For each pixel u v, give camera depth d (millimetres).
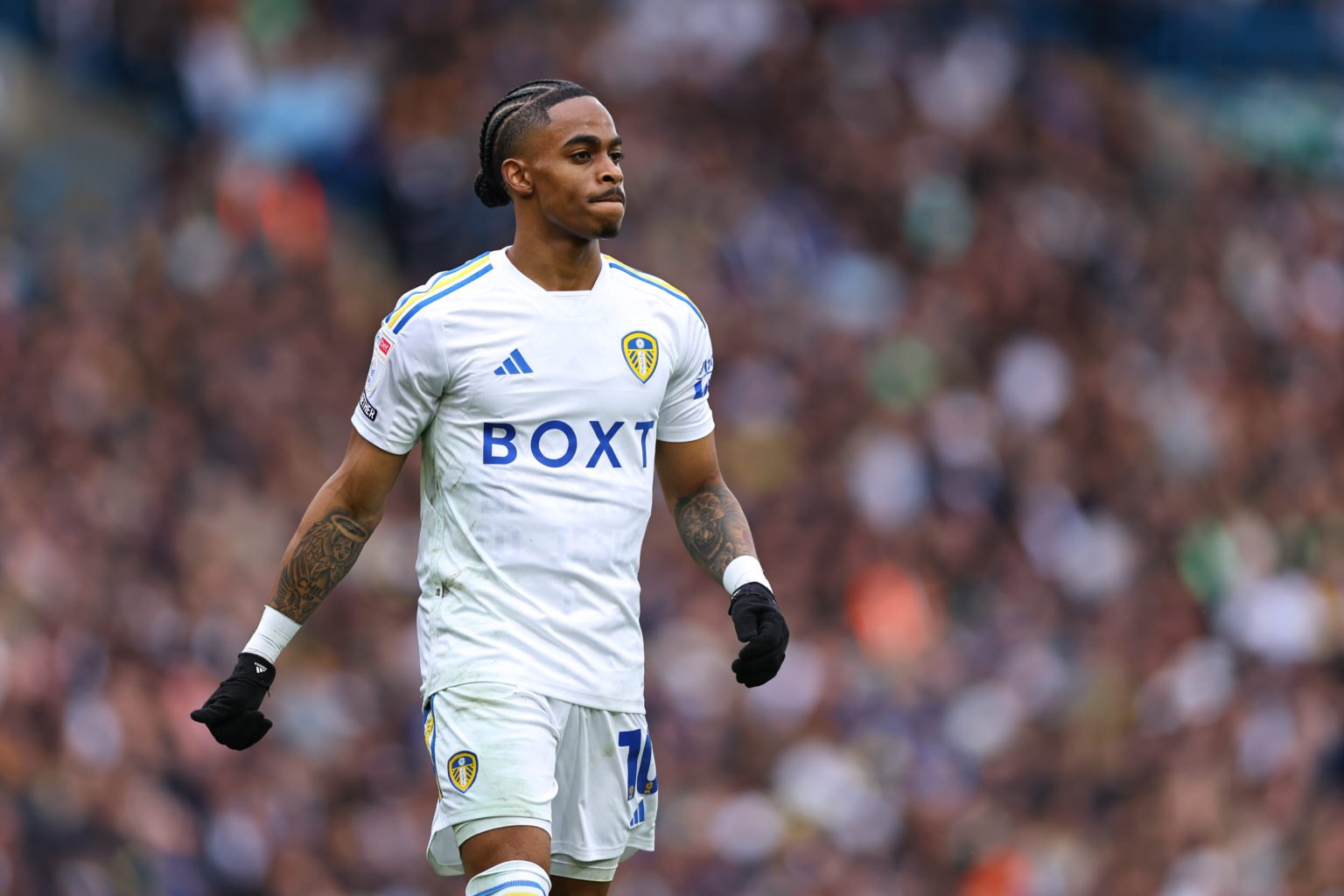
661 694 50906
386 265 66250
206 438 53031
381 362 16656
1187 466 67062
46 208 61656
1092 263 75875
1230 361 73875
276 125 66375
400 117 68688
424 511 17125
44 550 44844
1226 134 86375
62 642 43188
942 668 55500
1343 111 89750
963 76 79750
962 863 50188
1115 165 82188
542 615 16453
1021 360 68375
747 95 74188
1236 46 89375
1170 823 51625
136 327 54844
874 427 62969
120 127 64750
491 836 16094
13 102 62781
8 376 50375
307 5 70062
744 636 16344
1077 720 55250
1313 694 55250
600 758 16812
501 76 70625
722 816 48812
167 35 66812
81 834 40375
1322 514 66562
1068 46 86000
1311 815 52031
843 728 51875
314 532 16875
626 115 71250
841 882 48219
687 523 17750
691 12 75750
